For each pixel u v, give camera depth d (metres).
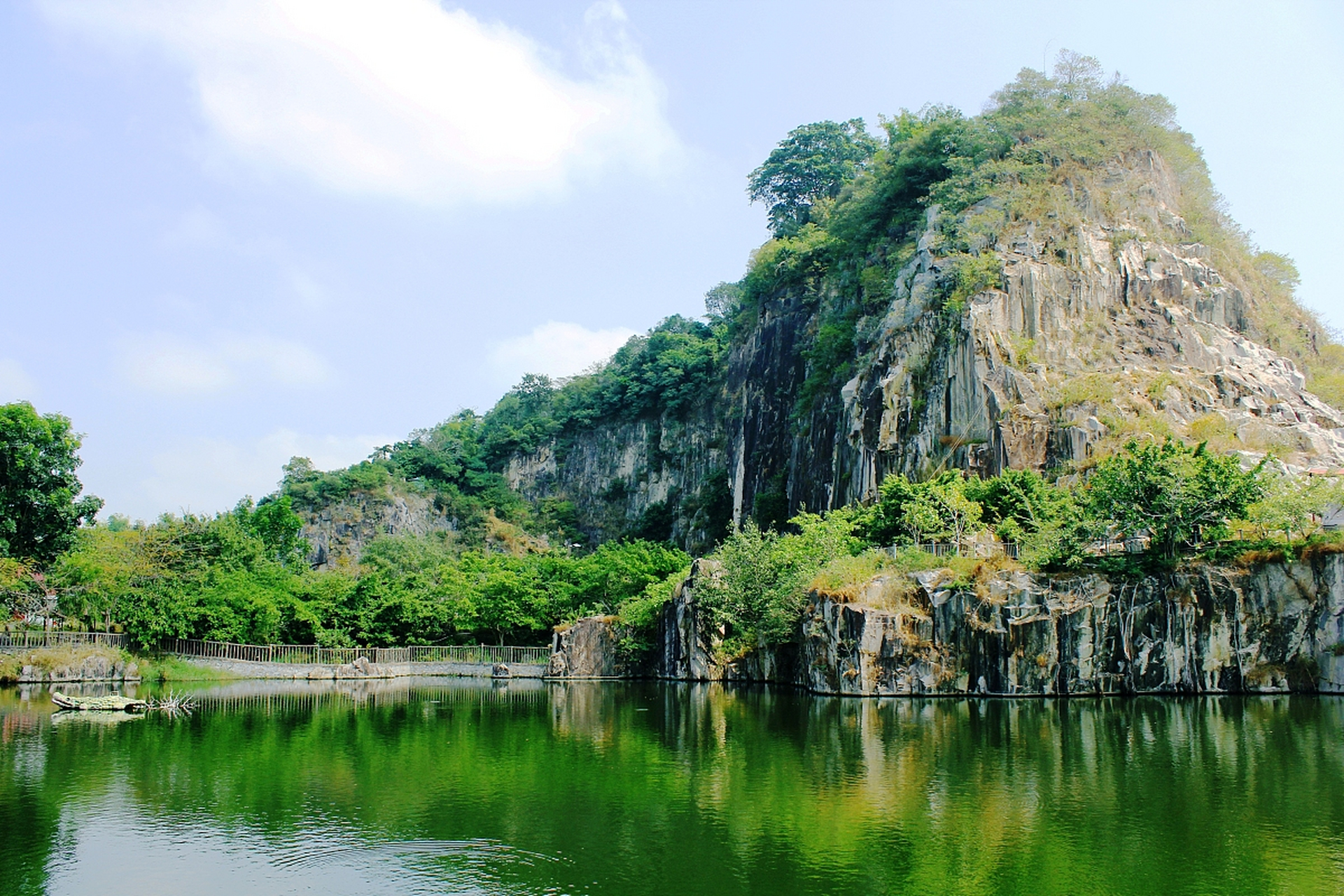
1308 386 96.12
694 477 184.50
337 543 182.00
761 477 141.38
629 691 67.75
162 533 91.44
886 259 117.00
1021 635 55.22
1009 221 99.19
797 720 47.16
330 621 90.62
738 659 74.56
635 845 24.64
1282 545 55.78
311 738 42.62
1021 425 85.56
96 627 79.81
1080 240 97.62
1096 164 106.31
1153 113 115.81
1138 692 54.75
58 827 26.83
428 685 74.94
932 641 57.00
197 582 86.25
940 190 106.56
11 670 67.62
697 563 79.50
